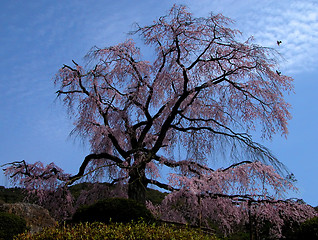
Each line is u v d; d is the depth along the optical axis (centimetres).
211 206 1227
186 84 1399
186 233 764
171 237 709
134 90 1527
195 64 1471
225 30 1389
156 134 1616
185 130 1514
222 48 1458
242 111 1499
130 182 1389
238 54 1445
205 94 1520
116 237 675
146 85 1516
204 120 1535
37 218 1252
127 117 1509
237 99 1505
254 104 1462
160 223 1056
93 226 789
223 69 1471
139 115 1574
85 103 1442
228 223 1289
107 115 1512
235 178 1237
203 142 1565
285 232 1262
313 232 926
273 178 1230
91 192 1510
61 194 1461
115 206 963
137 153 1412
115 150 1555
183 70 1385
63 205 1466
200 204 1159
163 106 1514
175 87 1536
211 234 1094
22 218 1132
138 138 1631
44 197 1437
